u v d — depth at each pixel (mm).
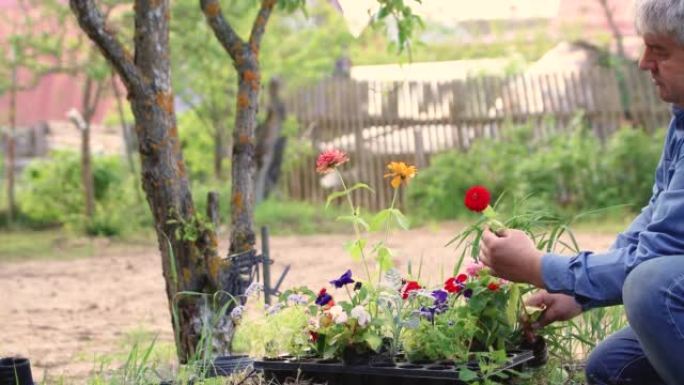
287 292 3811
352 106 18438
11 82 16422
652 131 17906
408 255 10734
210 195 4754
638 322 3127
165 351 5566
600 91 18031
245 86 4875
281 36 17031
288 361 3664
